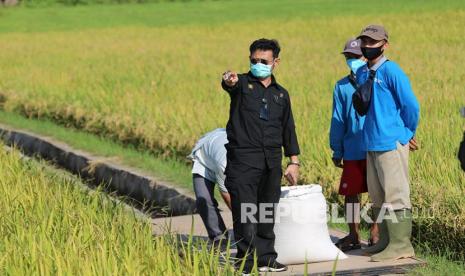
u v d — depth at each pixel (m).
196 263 9.70
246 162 11.04
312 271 11.27
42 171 16.06
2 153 17.95
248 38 57.16
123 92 29.59
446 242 12.47
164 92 28.81
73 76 35.88
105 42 57.41
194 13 94.94
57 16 97.81
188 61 41.16
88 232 11.22
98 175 20.88
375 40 11.71
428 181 13.79
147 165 20.08
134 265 9.73
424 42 45.34
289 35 58.09
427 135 17.45
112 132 24.17
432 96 23.55
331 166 15.35
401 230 11.72
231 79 10.97
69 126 27.16
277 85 11.21
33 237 10.77
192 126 21.52
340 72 32.09
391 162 11.70
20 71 38.97
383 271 11.38
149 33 66.06
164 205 17.86
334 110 12.48
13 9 107.31
